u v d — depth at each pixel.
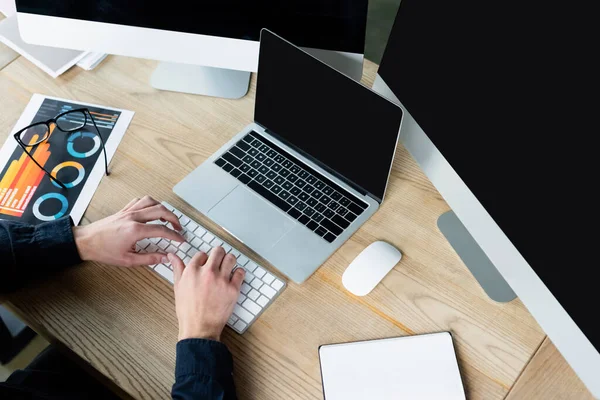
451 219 1.05
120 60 1.31
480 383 0.89
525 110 0.76
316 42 1.10
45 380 1.07
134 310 0.98
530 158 0.77
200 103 1.23
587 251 0.72
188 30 1.13
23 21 1.17
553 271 0.77
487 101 0.81
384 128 0.95
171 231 1.02
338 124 1.01
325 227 1.03
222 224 1.04
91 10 1.13
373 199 1.06
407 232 1.04
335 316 0.96
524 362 0.90
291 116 1.08
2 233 0.98
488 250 0.88
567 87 0.70
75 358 0.98
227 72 1.27
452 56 0.85
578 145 0.70
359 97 0.96
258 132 1.14
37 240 0.99
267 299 0.97
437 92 0.90
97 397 1.08
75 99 1.25
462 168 0.88
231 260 0.98
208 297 0.93
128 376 0.91
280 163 1.10
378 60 2.16
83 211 1.09
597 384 0.75
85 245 1.00
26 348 1.44
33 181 1.12
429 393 0.87
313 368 0.91
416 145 0.97
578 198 0.71
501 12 0.76
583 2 0.66
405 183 1.10
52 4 1.13
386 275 1.00
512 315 0.95
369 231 1.04
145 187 1.12
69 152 1.17
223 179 1.10
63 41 1.19
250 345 0.94
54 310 0.98
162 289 1.00
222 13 1.09
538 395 0.87
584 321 0.74
